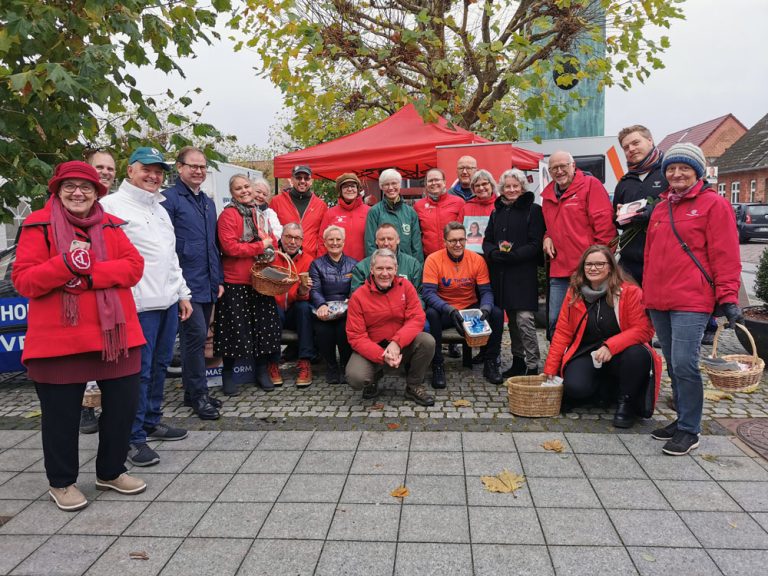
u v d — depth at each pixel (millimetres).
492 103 9383
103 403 3037
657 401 4477
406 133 7875
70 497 2982
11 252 5734
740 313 3191
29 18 4297
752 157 38062
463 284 5125
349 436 3908
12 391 5211
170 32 5008
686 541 2584
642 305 4004
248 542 2656
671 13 7973
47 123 4668
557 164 4684
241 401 4766
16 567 2500
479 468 3355
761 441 3633
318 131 10812
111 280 2816
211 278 4328
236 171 9578
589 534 2654
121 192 3504
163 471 3422
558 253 4828
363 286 4535
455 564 2451
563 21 8312
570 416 4219
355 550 2568
